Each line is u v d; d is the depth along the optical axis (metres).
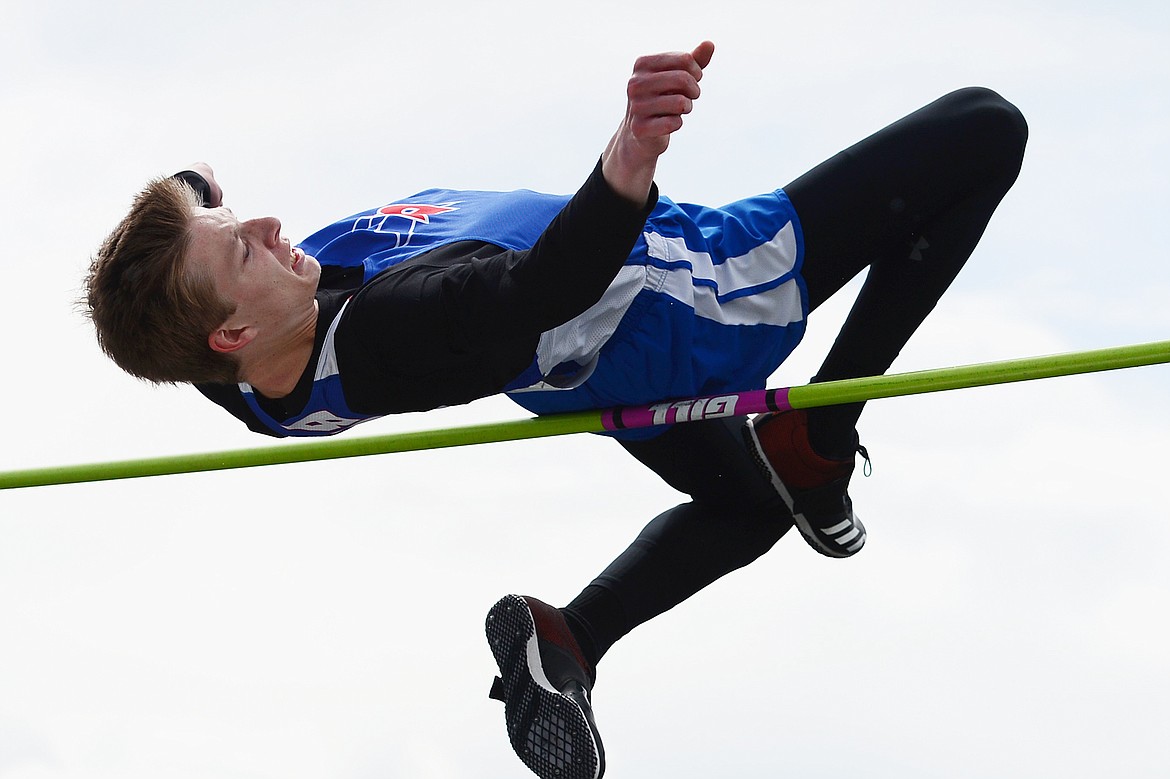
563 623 5.82
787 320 5.43
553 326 4.47
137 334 4.81
